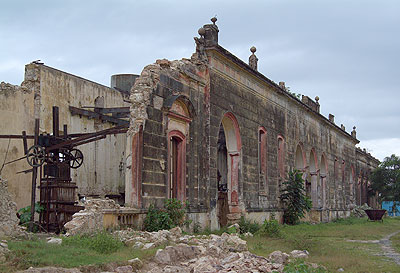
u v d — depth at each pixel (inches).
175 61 765.9
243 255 502.3
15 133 764.6
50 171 656.4
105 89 990.4
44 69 825.5
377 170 2420.0
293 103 1288.1
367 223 1488.7
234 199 922.1
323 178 1627.7
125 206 644.1
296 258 541.6
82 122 906.1
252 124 1001.5
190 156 772.0
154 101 690.2
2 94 748.6
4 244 400.8
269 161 1090.7
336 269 506.3
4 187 478.9
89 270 372.5
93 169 924.6
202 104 816.9
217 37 849.5
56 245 439.8
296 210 1152.8
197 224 765.9
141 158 653.9
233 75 923.4
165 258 448.1
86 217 534.6
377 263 561.6
